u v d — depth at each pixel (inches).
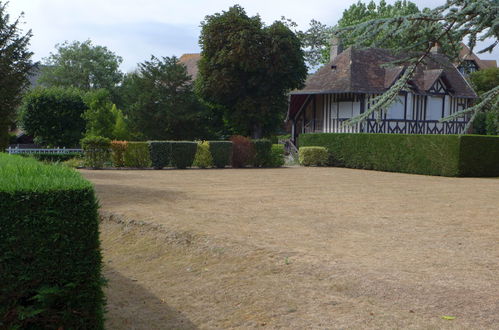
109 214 338.3
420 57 240.4
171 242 274.1
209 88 1263.5
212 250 251.9
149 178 646.5
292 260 227.6
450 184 628.1
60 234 133.6
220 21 1243.8
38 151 1035.3
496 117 244.1
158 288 207.2
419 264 223.9
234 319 167.3
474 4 201.9
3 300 129.6
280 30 1239.5
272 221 327.6
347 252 245.6
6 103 584.7
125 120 1259.2
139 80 1264.8
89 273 137.4
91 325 138.9
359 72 1253.1
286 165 1059.3
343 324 157.1
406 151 851.4
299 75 1282.0
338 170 891.4
